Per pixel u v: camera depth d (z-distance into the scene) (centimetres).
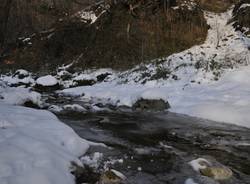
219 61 1967
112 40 2616
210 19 2625
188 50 2291
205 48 2262
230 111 1260
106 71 2347
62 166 695
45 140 798
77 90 2072
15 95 1403
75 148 833
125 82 2053
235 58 1981
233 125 1180
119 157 842
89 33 2784
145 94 1504
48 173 639
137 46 2480
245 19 2386
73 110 1452
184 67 1995
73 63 2595
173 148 937
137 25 2620
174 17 2567
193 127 1163
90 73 2403
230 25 2486
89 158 810
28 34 3036
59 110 1439
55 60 2723
